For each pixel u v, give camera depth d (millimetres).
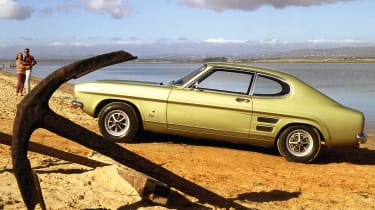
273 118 8312
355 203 5891
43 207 3596
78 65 3426
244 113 8359
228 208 4684
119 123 8773
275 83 8555
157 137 9516
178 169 7059
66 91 24469
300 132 8320
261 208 5398
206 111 8453
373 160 9094
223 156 8242
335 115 8281
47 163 6500
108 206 4816
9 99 15680
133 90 8688
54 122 3551
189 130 8586
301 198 5996
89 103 8852
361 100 26938
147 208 4863
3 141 5242
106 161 6305
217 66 8656
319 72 88188
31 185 3471
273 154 8844
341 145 8367
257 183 6590
